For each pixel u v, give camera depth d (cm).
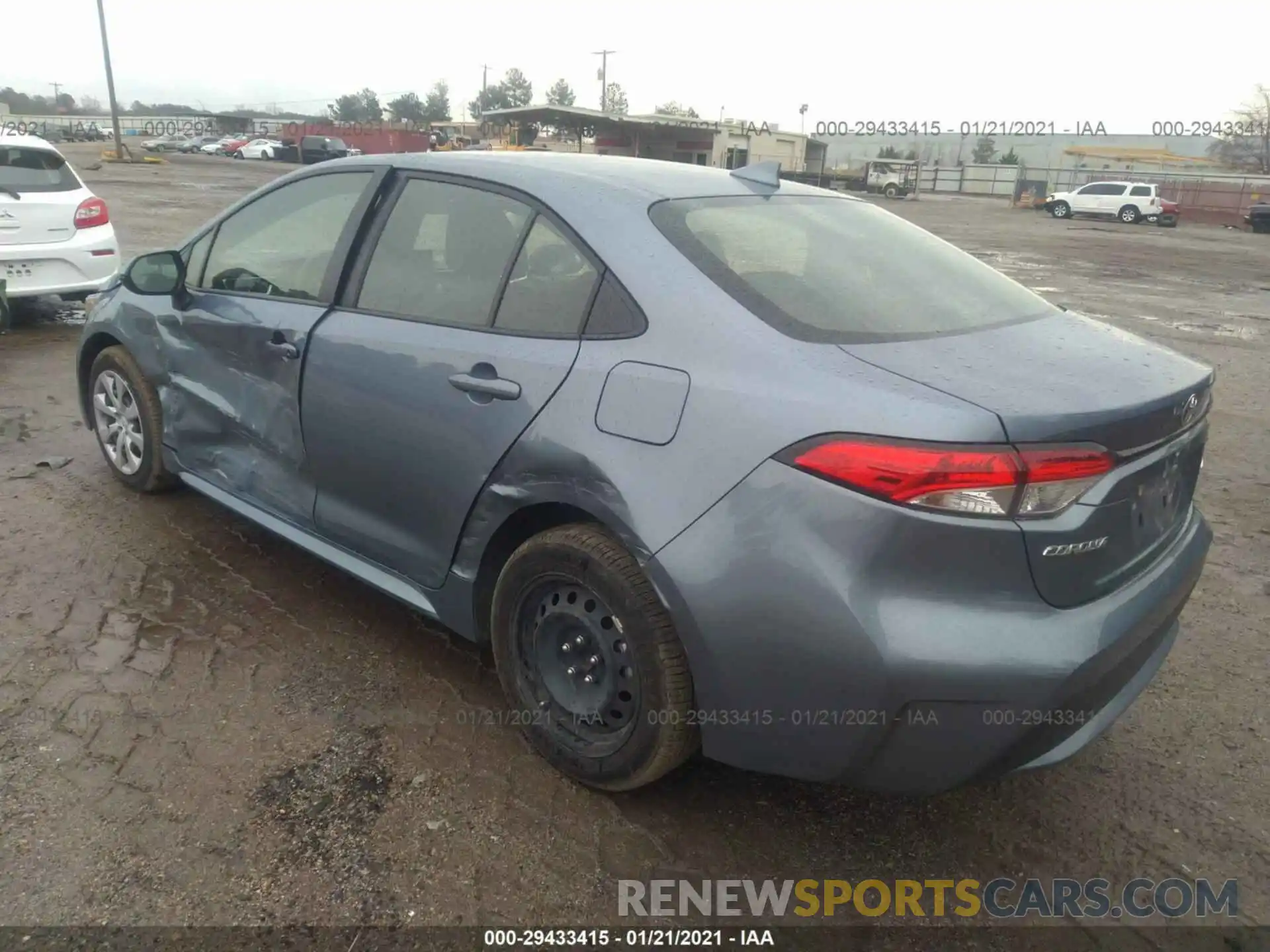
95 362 472
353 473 331
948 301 286
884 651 216
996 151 8062
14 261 809
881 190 5728
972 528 212
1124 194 3922
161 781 276
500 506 282
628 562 255
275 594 387
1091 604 230
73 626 355
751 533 229
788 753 240
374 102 12625
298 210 372
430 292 315
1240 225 4156
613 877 252
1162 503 259
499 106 12088
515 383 277
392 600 387
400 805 272
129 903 234
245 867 247
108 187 2556
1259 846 275
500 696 327
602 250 274
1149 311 1345
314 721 308
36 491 477
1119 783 300
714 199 304
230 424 388
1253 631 397
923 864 264
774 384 233
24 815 260
